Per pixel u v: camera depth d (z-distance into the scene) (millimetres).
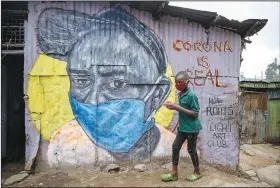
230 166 7156
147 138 6691
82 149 6418
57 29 6340
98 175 6066
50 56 6316
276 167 9398
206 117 7031
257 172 8789
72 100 6391
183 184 5500
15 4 6379
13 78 8320
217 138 7094
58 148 6340
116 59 6562
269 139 14938
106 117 6523
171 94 6793
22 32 6410
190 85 6930
